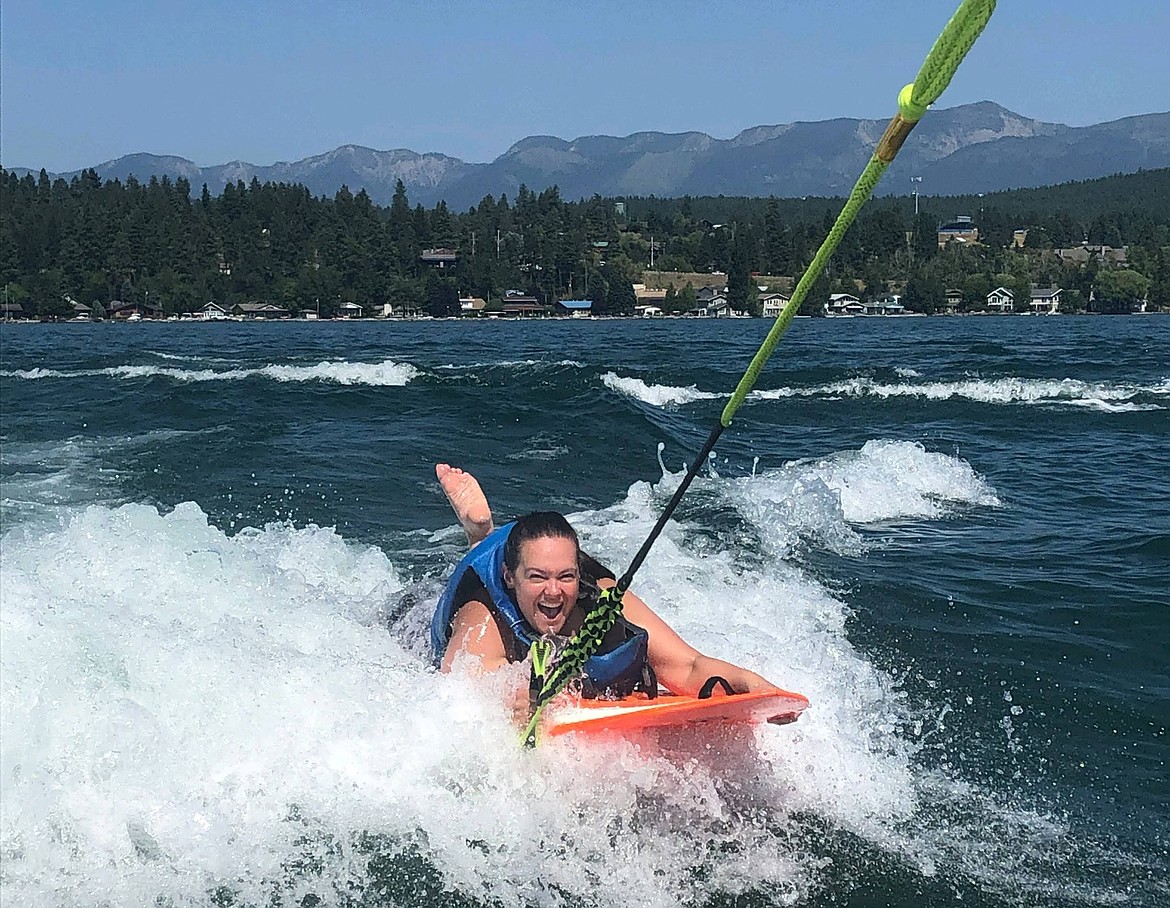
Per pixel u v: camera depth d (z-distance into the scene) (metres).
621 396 15.12
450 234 133.75
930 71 2.56
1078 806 3.63
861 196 2.88
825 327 62.53
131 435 11.98
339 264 118.62
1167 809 3.63
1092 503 8.83
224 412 14.07
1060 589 6.17
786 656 4.77
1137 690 4.68
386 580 6.12
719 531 7.63
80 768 3.37
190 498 8.65
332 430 12.41
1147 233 153.25
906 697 4.57
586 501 8.80
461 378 20.67
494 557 4.12
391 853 3.20
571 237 133.88
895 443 10.36
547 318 117.75
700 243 152.12
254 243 122.12
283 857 3.17
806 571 6.60
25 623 4.08
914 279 109.62
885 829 3.43
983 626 5.51
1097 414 15.60
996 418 15.38
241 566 5.60
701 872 3.18
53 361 27.86
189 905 2.97
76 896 2.98
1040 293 109.50
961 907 3.04
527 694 3.81
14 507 8.27
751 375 3.43
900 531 7.76
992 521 8.10
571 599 3.97
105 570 5.20
